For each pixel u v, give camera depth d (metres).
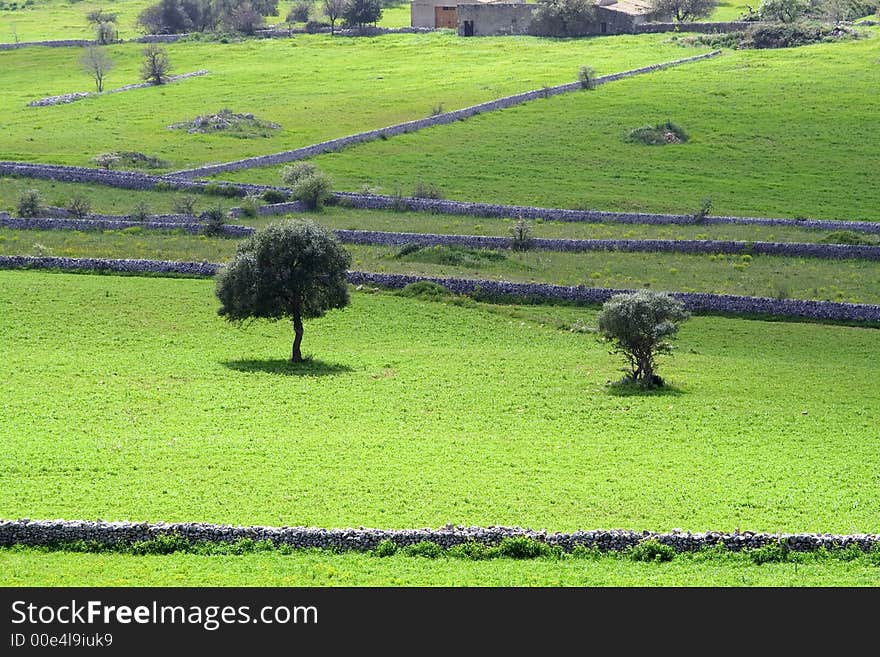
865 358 184.00
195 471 125.56
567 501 117.88
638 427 145.88
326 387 161.12
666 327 163.25
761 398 160.12
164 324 192.88
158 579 95.94
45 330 187.00
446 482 123.25
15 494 117.25
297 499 117.25
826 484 125.00
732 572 98.69
